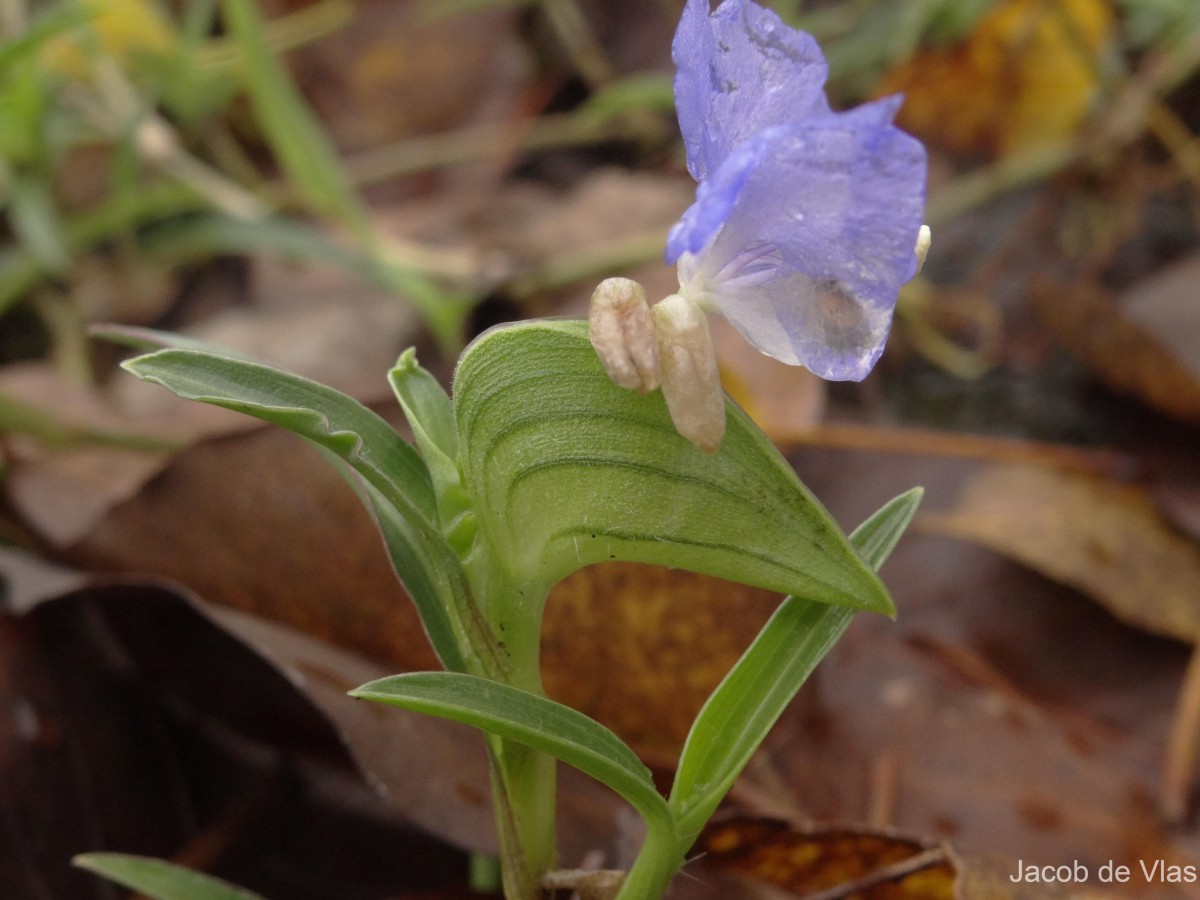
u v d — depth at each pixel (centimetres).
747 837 17
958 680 21
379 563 19
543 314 32
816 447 27
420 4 42
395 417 20
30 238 29
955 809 19
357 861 18
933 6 34
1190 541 23
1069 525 23
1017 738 20
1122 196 34
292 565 19
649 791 14
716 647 19
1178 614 22
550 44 42
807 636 15
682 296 14
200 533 19
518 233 35
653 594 19
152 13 36
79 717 18
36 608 18
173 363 14
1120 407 28
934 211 35
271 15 42
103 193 37
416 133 41
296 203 36
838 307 14
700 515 14
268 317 33
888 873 17
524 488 14
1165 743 20
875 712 20
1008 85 35
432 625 15
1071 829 19
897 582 24
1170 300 28
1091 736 20
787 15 37
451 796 17
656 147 40
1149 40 36
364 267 30
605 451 14
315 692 17
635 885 15
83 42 32
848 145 13
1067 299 27
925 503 25
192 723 19
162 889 16
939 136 36
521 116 41
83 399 26
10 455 24
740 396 26
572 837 17
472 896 17
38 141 30
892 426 29
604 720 19
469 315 32
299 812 19
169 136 34
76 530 23
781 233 14
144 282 35
